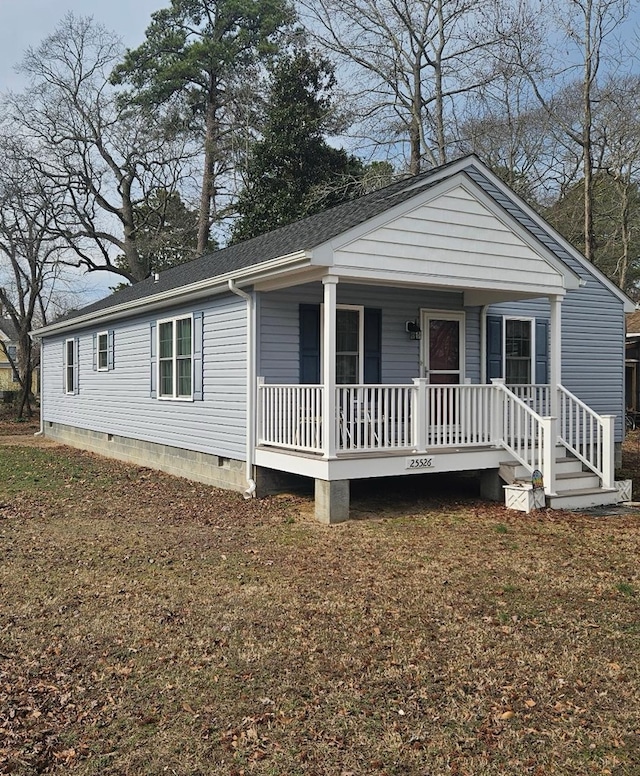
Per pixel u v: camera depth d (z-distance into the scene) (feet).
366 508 31.40
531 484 31.53
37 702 13.11
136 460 48.80
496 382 32.96
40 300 99.30
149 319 46.03
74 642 15.98
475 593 19.33
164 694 13.43
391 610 17.98
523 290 33.53
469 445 32.14
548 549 24.07
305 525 28.12
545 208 95.35
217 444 37.55
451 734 11.97
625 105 78.74
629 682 13.87
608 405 48.24
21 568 22.08
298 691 13.52
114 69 106.73
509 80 79.51
